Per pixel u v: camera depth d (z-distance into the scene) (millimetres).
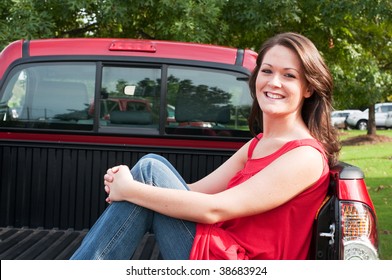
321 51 8242
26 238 3477
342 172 2131
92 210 3695
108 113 3738
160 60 3719
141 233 2258
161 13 6387
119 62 3729
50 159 3701
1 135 3717
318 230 2164
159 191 2160
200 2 6344
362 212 2100
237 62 3715
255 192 2123
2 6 6496
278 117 2264
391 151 14461
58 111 3746
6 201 3693
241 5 6855
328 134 2307
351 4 7242
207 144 3699
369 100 11703
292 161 2131
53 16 6875
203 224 2211
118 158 3699
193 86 3730
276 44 2256
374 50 11266
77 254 2223
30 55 3744
